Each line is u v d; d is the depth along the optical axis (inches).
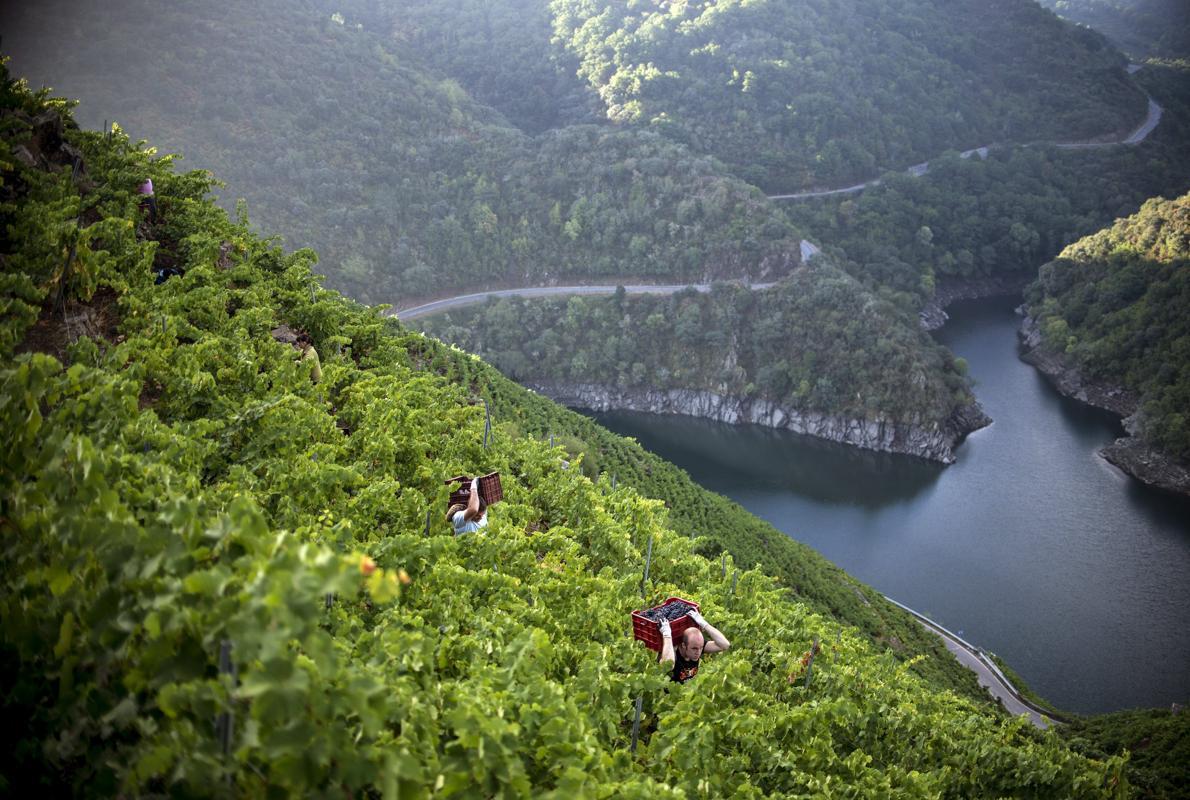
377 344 887.1
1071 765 521.3
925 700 728.3
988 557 3326.8
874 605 2137.1
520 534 524.4
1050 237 6939.0
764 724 396.5
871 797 414.6
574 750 265.0
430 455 680.4
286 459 450.3
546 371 5511.8
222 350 563.5
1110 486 3870.6
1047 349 5275.6
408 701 233.6
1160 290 4832.7
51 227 557.9
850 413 4707.2
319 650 165.6
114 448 277.3
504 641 351.9
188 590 173.2
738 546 1813.5
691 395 5290.4
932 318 6018.7
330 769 175.3
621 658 406.0
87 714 193.2
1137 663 2716.5
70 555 203.0
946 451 4330.7
